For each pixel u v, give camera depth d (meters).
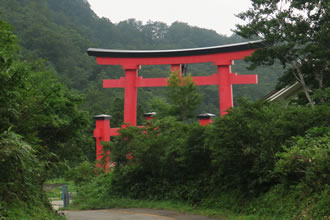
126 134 23.66
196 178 19.09
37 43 110.62
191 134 17.77
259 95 97.75
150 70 117.00
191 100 29.86
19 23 116.75
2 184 7.55
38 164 8.88
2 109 7.99
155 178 21.84
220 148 14.41
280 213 11.30
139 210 18.17
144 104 81.38
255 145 13.52
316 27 19.05
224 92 28.92
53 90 10.46
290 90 22.53
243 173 14.34
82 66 118.06
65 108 15.12
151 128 23.52
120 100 56.94
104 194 23.94
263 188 13.84
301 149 11.05
